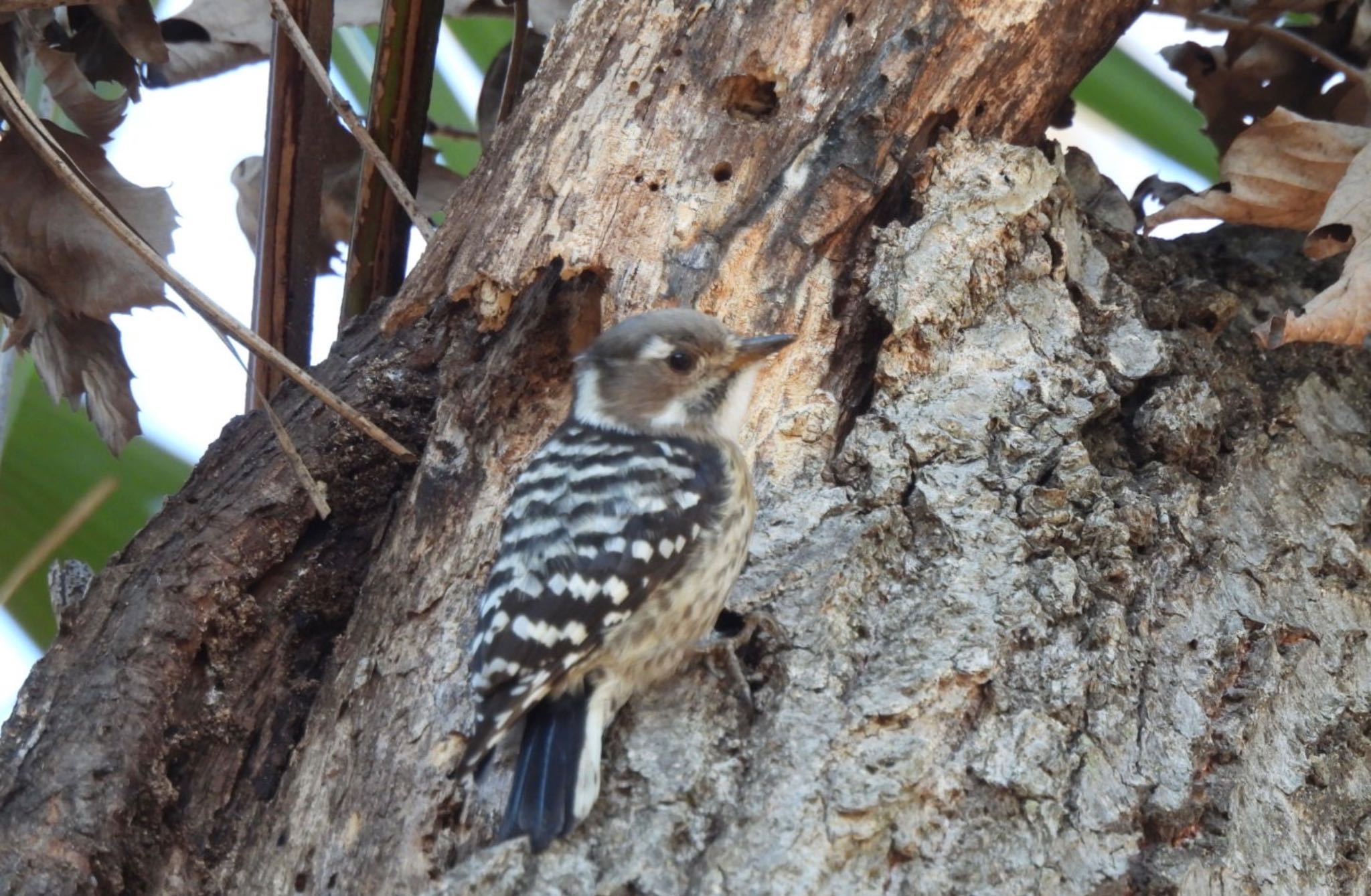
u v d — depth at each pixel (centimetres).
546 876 321
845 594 361
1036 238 424
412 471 435
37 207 455
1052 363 407
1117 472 404
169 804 382
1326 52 498
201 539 411
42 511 555
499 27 644
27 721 390
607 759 347
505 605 355
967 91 432
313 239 511
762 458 404
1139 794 339
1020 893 319
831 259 426
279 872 361
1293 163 449
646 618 356
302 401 445
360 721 375
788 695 345
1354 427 446
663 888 317
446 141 665
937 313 407
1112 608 365
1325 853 356
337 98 450
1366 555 413
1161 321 438
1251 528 405
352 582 421
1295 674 379
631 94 433
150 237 460
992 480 383
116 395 478
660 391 394
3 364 529
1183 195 495
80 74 474
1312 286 478
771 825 321
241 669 404
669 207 424
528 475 386
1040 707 345
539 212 426
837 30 430
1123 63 587
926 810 328
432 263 439
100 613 404
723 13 433
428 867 343
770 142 427
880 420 397
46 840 366
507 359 421
